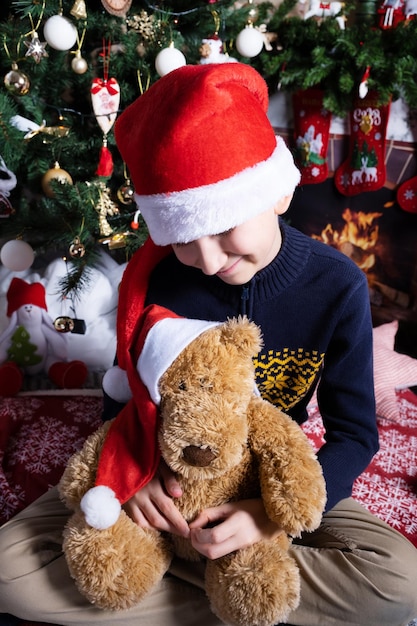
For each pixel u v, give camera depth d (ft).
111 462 2.69
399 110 5.66
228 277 2.69
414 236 6.16
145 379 2.55
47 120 5.08
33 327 5.16
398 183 5.96
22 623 3.18
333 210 6.18
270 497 2.56
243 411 2.53
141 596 2.72
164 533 2.95
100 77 4.98
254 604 2.55
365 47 4.96
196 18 4.80
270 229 2.58
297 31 5.13
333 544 3.13
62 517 3.23
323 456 3.02
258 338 2.56
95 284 5.41
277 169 2.46
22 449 4.38
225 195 2.30
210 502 2.72
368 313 3.15
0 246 5.74
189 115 2.26
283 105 5.81
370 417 3.16
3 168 4.77
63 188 4.56
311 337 3.11
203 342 2.51
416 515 3.95
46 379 5.40
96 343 5.37
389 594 2.86
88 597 2.67
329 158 5.96
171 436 2.42
